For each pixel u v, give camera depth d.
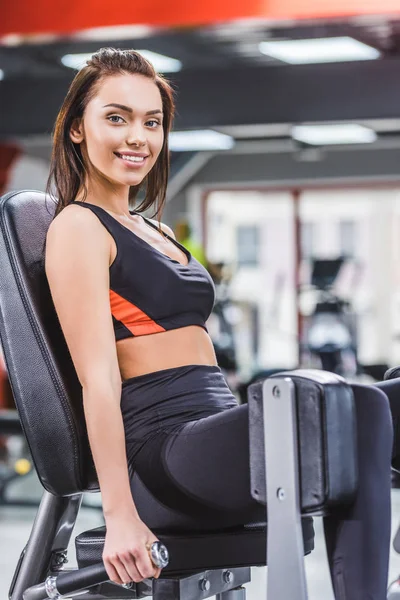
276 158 14.65
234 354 11.67
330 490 1.58
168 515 1.80
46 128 8.74
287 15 6.16
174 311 1.94
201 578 1.81
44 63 7.97
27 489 6.81
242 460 1.71
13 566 4.28
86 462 1.87
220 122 8.55
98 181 2.02
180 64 8.30
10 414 6.16
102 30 6.37
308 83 8.41
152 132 1.98
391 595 1.95
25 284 1.88
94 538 1.83
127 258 1.91
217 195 15.20
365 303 16.08
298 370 1.67
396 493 6.26
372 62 8.26
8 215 1.92
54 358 1.86
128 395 1.89
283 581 1.61
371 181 14.38
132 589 1.87
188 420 1.85
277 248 15.66
